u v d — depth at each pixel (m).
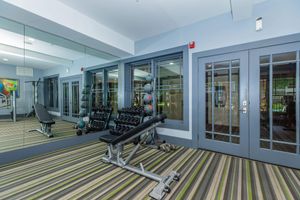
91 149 3.45
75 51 4.06
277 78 2.59
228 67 3.02
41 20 2.51
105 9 2.84
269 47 2.61
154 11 2.92
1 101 3.32
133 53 4.33
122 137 2.42
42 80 3.92
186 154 3.09
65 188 1.95
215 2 2.67
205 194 1.83
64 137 3.71
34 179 2.17
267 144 2.67
